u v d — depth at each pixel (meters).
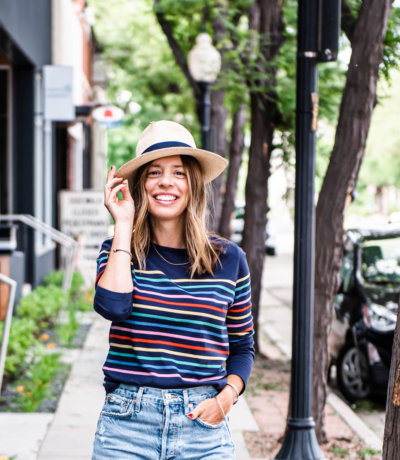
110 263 3.05
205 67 11.42
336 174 6.45
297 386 5.71
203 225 3.19
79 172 25.94
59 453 6.05
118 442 3.03
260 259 10.72
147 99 27.17
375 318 8.72
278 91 9.49
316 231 6.57
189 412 3.02
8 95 15.01
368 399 9.15
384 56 6.50
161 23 12.23
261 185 10.46
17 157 15.07
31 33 14.36
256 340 10.99
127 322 3.05
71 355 9.97
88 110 18.67
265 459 6.20
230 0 11.21
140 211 3.20
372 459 6.41
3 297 10.91
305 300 5.71
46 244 17.09
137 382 3.03
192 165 3.27
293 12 9.59
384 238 9.76
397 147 44.56
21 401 7.39
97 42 30.03
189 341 3.04
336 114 9.40
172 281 3.10
